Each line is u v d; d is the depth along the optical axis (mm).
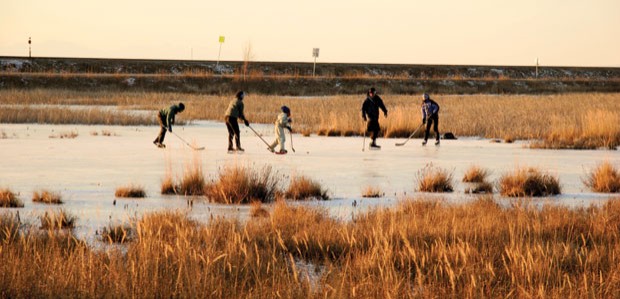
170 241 9914
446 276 8914
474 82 94000
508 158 25359
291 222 11891
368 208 14125
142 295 7883
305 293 8039
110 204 14852
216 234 10570
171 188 16734
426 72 121812
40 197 15242
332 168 21812
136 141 31469
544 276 8812
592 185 18250
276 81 87812
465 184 18625
